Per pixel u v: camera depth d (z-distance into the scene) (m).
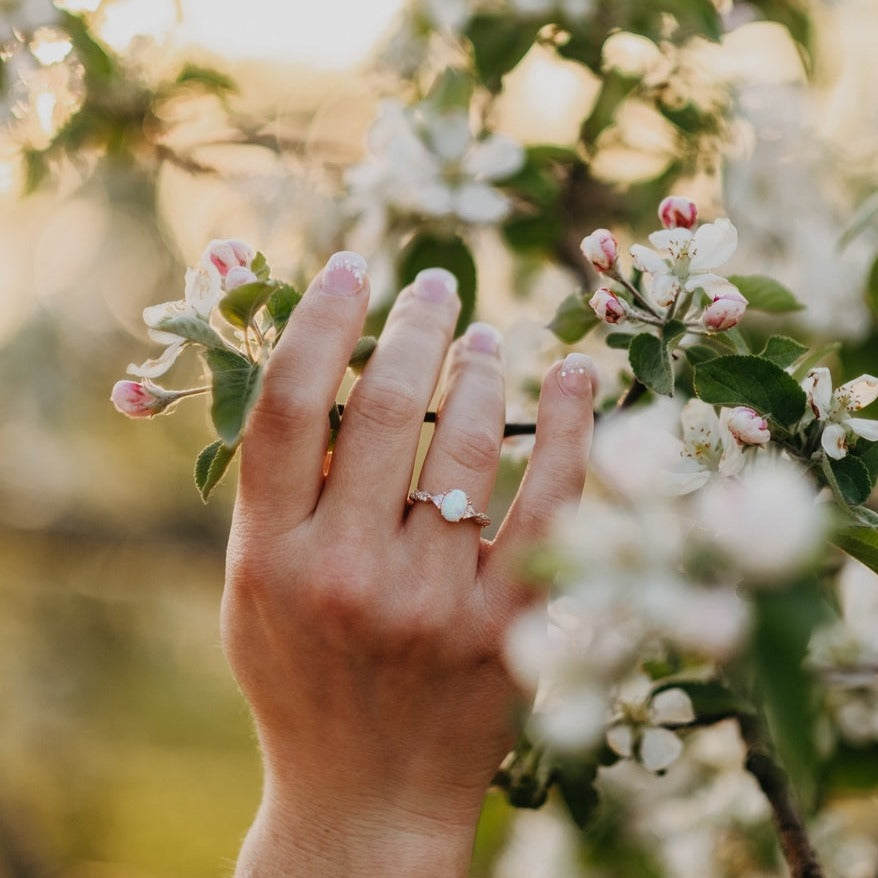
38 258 1.65
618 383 0.64
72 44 0.69
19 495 1.79
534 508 0.55
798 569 0.44
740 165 0.71
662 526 0.46
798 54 0.71
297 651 0.55
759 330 0.68
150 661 2.36
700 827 0.68
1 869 1.96
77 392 1.77
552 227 0.70
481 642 0.55
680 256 0.52
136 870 2.26
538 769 0.59
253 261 0.53
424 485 0.55
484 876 0.74
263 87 0.78
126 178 1.16
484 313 0.76
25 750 2.14
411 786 0.55
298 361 0.54
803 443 0.50
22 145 0.71
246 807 2.52
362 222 0.68
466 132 0.67
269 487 0.54
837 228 0.71
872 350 0.70
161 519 1.80
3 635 2.11
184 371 1.34
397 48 0.74
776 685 0.43
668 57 0.69
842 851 0.70
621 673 0.51
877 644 0.60
